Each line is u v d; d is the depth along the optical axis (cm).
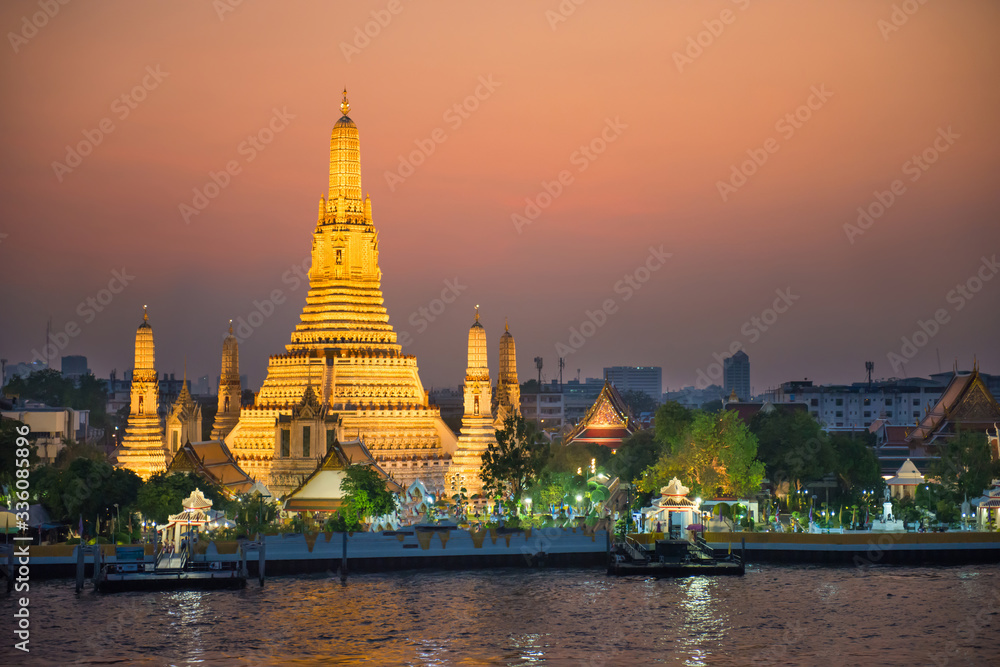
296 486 17762
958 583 13850
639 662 10650
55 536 15562
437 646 11125
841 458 18588
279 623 11900
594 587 13650
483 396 19300
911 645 11162
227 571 13725
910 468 18925
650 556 14838
